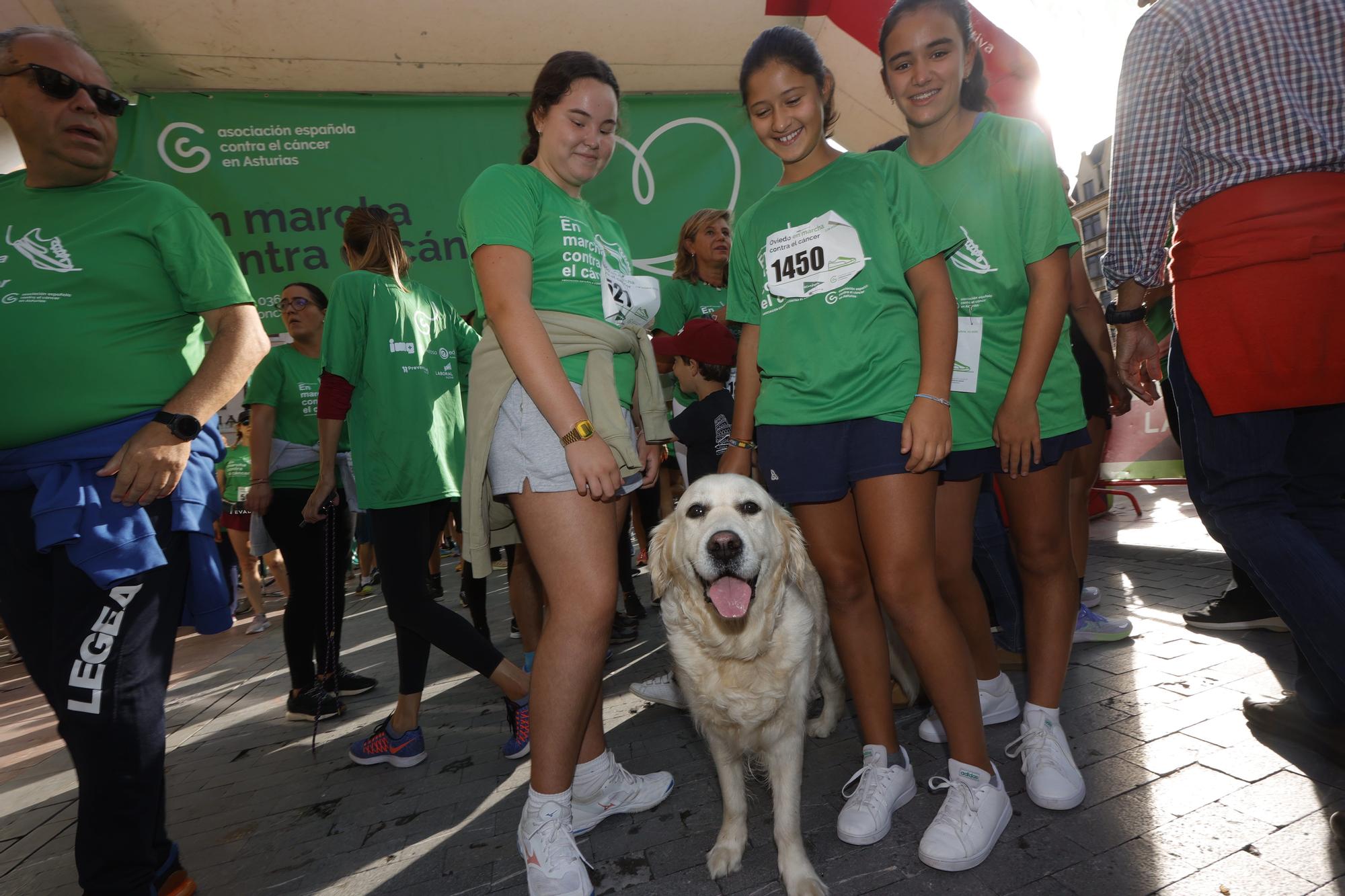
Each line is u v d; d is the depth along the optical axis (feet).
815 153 6.67
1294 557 5.35
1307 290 5.12
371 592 24.68
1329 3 5.15
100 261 5.62
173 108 15.52
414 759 8.96
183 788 9.12
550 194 6.19
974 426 6.87
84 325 5.54
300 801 8.34
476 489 6.03
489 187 5.81
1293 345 5.18
